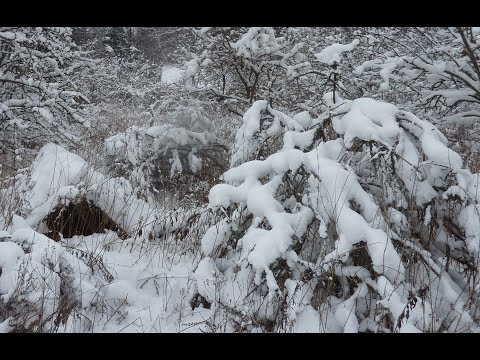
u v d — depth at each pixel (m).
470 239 3.51
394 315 2.99
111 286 3.52
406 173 3.69
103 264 3.72
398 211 3.59
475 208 3.56
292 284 3.24
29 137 7.02
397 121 4.01
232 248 3.95
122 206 4.84
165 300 3.62
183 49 7.27
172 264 4.21
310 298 3.32
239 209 3.88
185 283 3.84
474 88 5.96
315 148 4.04
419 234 3.80
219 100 7.14
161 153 6.20
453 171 3.60
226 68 7.18
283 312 3.19
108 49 15.16
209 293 3.44
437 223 3.83
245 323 3.16
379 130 3.78
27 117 6.82
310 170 3.74
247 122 4.60
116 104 9.30
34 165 5.12
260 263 3.25
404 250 3.46
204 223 4.45
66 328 3.01
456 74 6.00
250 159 4.62
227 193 3.83
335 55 4.56
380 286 3.13
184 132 6.18
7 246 3.31
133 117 8.68
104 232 4.77
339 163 3.86
